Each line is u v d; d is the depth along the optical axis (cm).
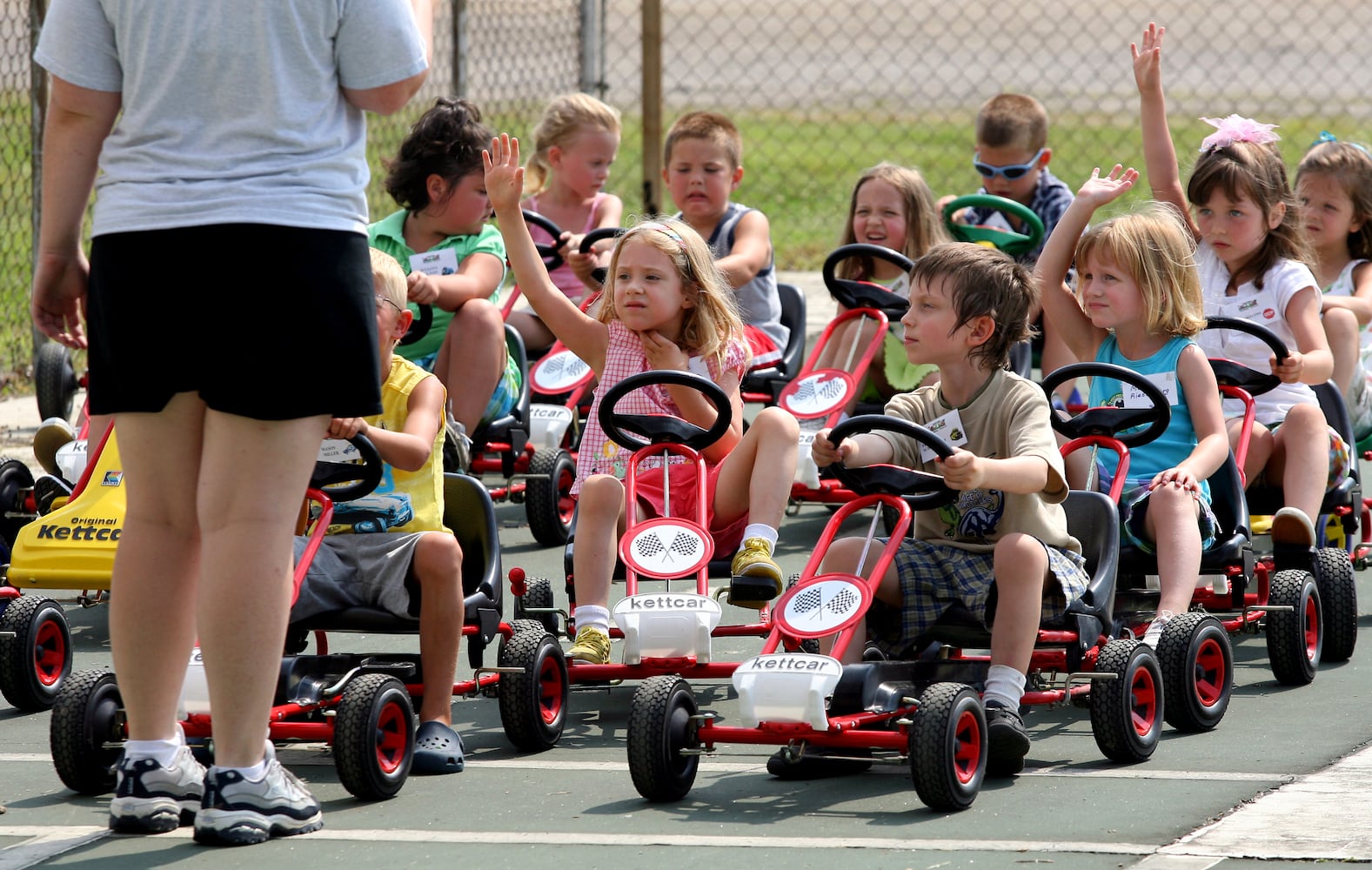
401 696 1298
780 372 2555
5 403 2938
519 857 1114
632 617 1430
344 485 1484
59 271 1211
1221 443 1653
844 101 7125
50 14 1147
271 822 1159
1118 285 1705
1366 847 1076
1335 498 1894
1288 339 1942
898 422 1305
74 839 1172
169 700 1196
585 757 1427
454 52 3338
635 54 7350
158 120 1127
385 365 1495
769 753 1434
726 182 2566
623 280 1656
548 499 2234
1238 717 1511
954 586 1412
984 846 1116
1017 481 1338
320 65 1138
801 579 1357
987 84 7462
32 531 1612
